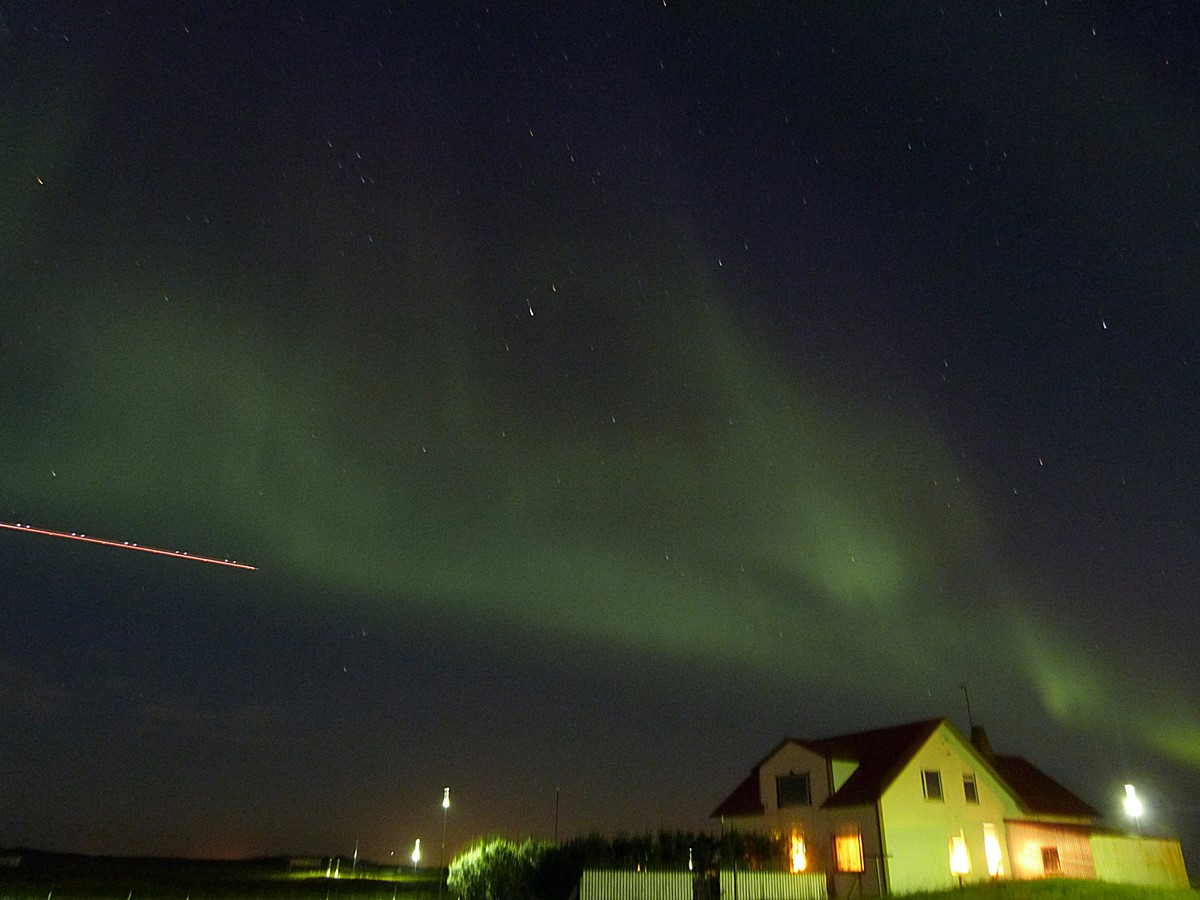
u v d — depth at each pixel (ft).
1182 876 118.62
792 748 126.93
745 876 93.91
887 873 108.17
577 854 94.58
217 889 143.02
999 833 121.39
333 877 194.80
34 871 195.31
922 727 124.16
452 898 103.50
